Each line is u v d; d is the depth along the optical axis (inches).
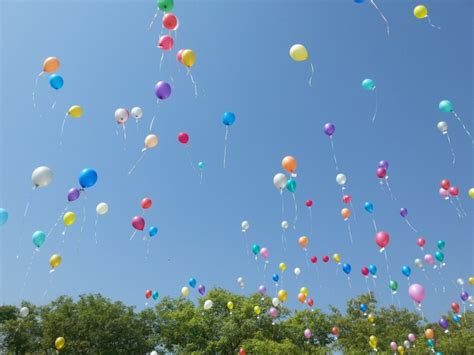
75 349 928.3
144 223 474.6
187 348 956.6
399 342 998.4
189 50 332.2
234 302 1027.3
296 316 1044.5
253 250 615.5
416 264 614.5
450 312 1165.1
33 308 1048.8
